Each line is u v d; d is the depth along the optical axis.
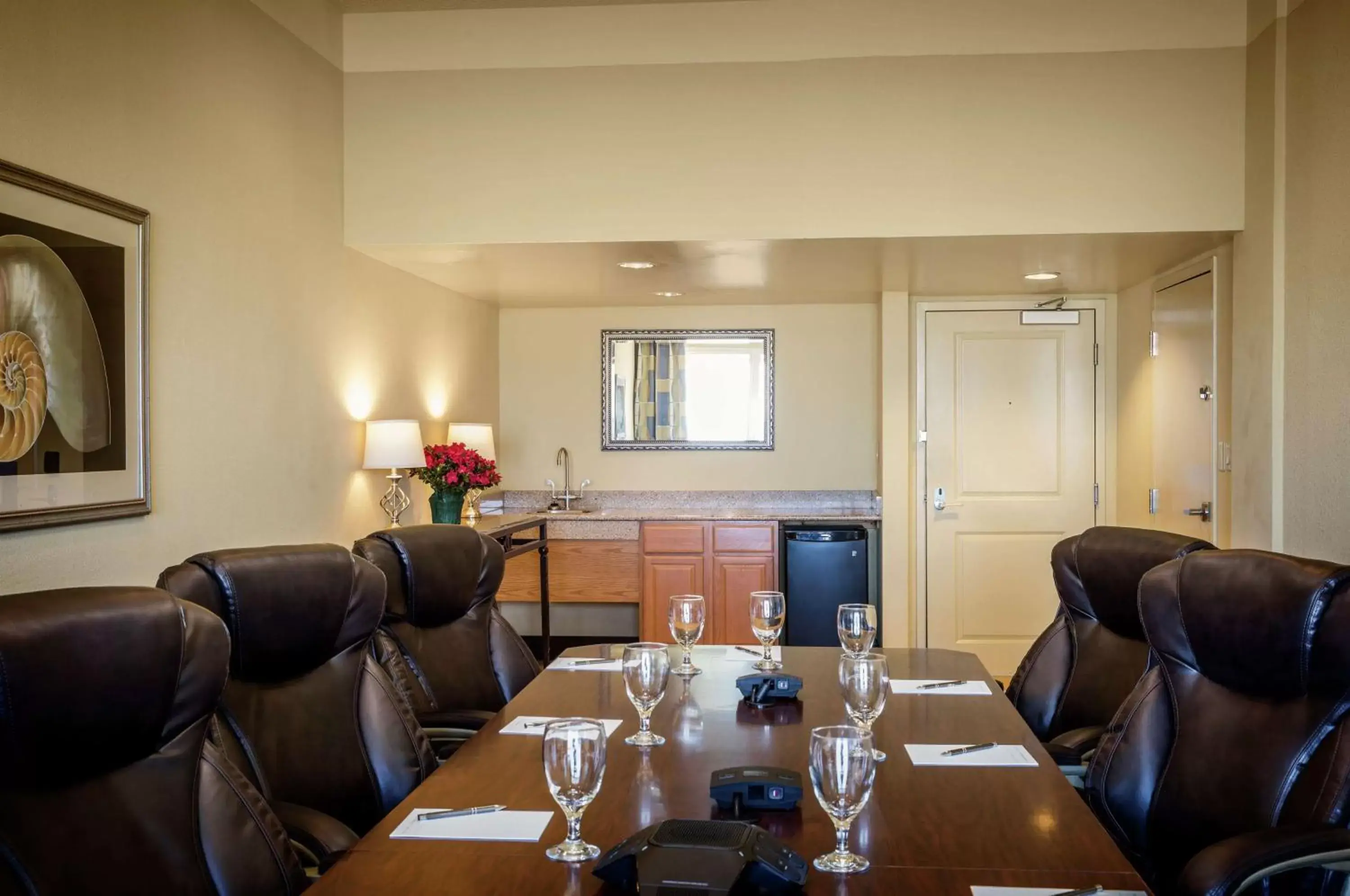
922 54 4.00
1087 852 1.40
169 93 3.07
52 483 2.56
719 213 4.07
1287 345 3.63
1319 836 1.54
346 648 2.19
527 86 4.15
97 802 1.43
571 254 4.40
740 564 5.80
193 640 1.57
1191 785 1.93
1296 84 3.55
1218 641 1.95
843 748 1.32
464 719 2.44
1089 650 2.64
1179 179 3.92
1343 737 1.72
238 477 3.42
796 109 4.05
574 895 1.28
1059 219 3.96
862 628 2.32
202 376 3.22
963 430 5.91
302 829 1.75
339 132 4.17
